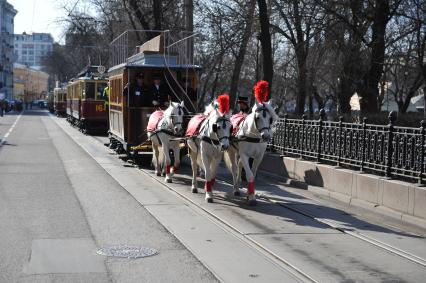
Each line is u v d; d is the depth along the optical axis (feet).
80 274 24.00
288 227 34.35
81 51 224.94
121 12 133.49
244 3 89.92
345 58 80.23
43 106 422.41
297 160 53.01
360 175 42.50
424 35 78.74
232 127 42.39
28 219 34.88
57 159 71.56
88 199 42.50
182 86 63.26
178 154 53.72
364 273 24.98
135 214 37.27
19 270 24.41
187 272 24.58
